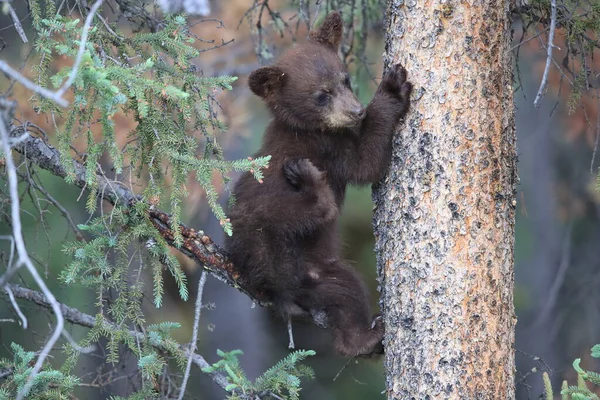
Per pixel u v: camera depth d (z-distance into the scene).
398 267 9.66
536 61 17.94
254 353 21.77
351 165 11.06
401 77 9.69
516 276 22.67
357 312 11.25
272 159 11.80
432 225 9.42
